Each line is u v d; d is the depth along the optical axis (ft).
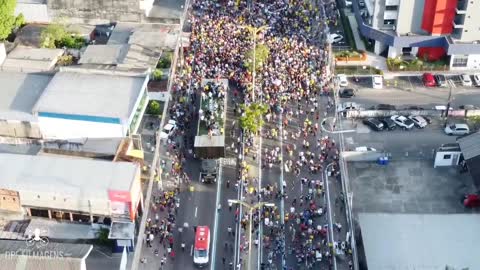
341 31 582.35
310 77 512.22
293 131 470.80
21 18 533.96
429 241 377.50
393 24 545.03
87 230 366.84
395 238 378.73
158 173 422.41
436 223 387.55
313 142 463.42
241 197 417.49
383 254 369.71
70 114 406.41
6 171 369.30
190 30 556.51
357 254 379.14
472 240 378.53
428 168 449.48
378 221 388.16
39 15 549.54
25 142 416.87
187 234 393.09
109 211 364.17
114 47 505.66
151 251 380.99
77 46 522.88
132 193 360.89
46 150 406.21
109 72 442.09
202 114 465.88
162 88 473.67
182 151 447.01
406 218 390.01
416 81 531.50
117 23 543.80
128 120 405.39
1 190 363.56
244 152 449.48
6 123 416.87
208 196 417.90
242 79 506.89
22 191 362.53
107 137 414.00
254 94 492.13
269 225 398.01
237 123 472.85
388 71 538.88
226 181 428.15
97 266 350.23
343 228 399.03
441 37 538.47
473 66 539.70
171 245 384.47
